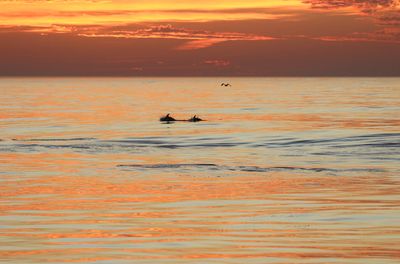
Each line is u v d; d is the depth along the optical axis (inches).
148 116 7091.5
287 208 2128.4
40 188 2564.0
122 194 2410.2
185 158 3508.9
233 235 1744.6
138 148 4018.2
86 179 2795.3
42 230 1811.0
